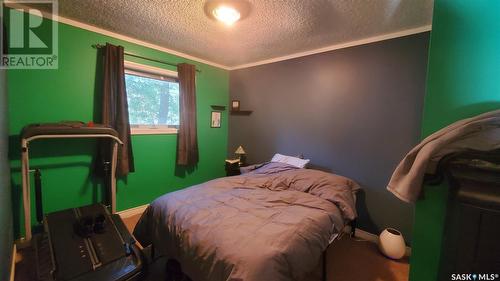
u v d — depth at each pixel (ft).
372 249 7.27
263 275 3.48
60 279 4.14
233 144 12.88
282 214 5.30
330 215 5.58
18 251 6.27
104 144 7.89
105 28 7.80
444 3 3.28
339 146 8.77
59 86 7.15
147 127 9.73
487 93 3.07
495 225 2.36
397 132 7.41
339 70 8.64
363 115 8.12
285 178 7.81
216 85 12.20
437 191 3.35
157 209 5.90
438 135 2.92
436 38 3.34
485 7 3.04
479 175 2.56
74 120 7.50
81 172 7.80
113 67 7.95
